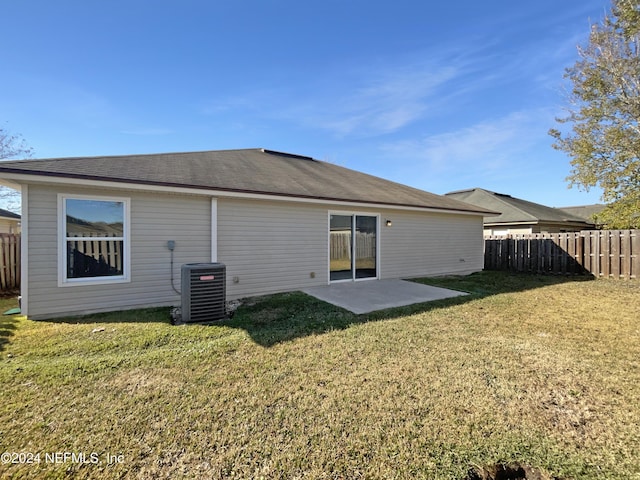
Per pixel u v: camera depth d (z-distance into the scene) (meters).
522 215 16.16
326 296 7.55
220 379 3.37
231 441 2.39
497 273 12.08
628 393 3.06
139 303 6.51
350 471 2.12
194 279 5.54
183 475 2.08
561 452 2.28
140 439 2.42
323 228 8.88
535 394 3.05
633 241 9.96
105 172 6.13
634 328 5.12
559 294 7.91
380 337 4.67
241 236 7.56
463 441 2.40
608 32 14.40
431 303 6.88
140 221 6.49
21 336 4.75
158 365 3.71
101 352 4.17
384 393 3.07
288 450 2.30
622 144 14.44
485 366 3.67
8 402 2.92
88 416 2.71
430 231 11.25
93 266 6.14
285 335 4.75
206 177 7.37
